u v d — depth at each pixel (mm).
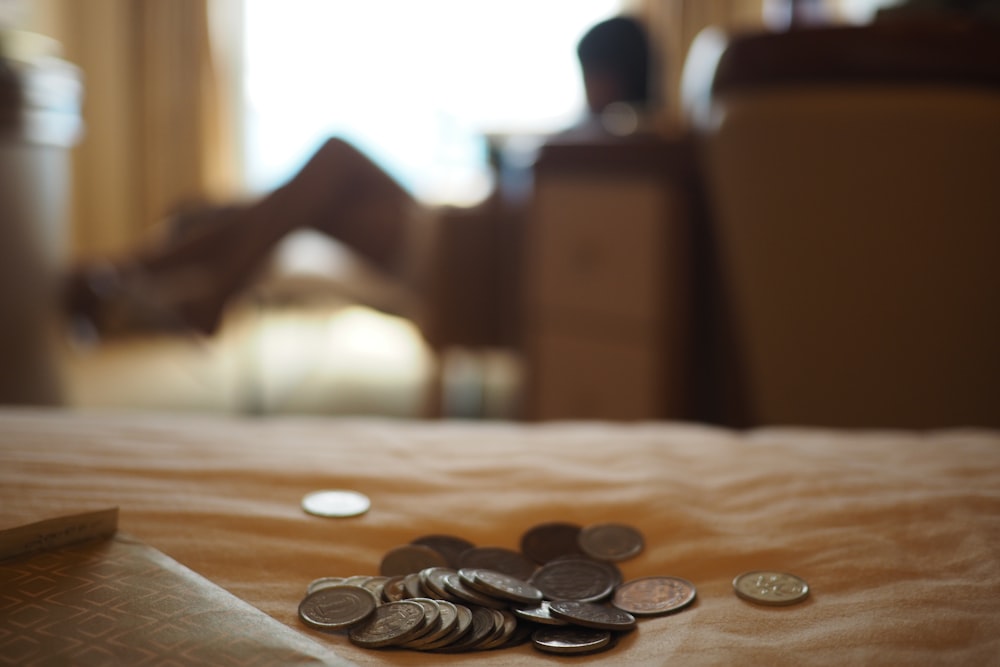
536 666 365
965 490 468
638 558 442
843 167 885
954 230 874
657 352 1262
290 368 2467
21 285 1368
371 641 377
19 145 1338
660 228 1251
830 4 2723
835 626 379
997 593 393
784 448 535
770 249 956
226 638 354
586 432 567
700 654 367
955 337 909
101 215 3145
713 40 1113
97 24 3082
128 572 388
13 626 354
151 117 3148
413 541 449
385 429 565
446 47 3324
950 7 1062
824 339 956
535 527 459
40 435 526
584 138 1325
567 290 1338
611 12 3238
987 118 831
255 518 449
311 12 3316
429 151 3375
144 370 2424
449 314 1506
